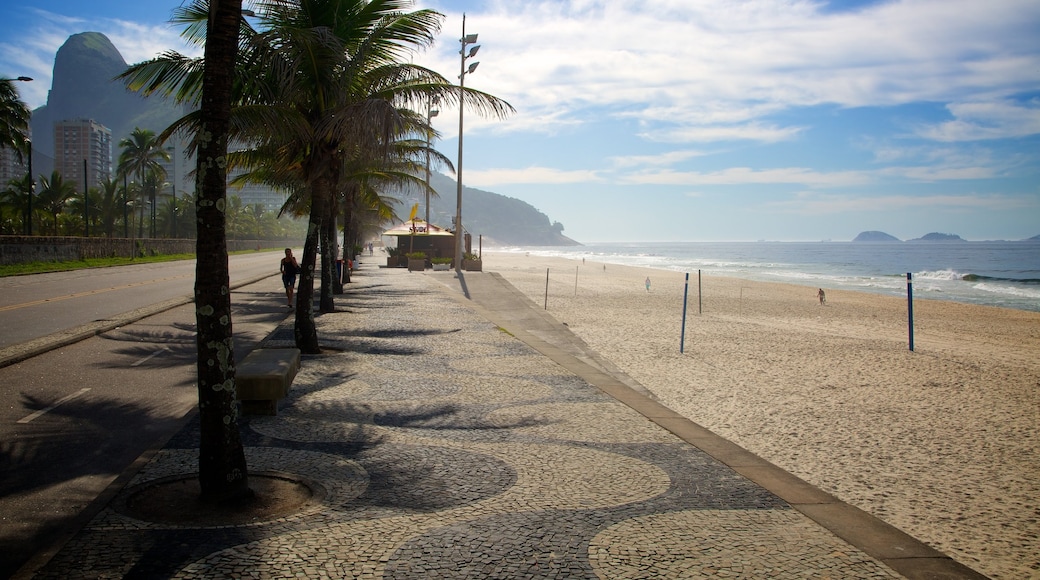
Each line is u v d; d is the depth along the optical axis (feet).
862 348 57.26
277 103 40.32
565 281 151.23
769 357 51.16
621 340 58.65
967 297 147.43
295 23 42.11
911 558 15.29
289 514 16.62
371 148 39.24
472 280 115.24
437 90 43.21
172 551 14.26
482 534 15.79
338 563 13.96
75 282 88.58
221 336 17.12
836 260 413.80
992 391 39.52
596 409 30.25
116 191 248.73
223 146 17.07
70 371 33.35
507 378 36.86
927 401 36.50
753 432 29.32
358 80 43.62
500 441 24.43
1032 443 28.14
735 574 14.11
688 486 20.01
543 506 17.87
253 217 432.25
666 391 38.04
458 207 134.72
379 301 78.89
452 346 47.50
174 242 204.13
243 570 13.48
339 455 21.90
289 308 67.51
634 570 14.11
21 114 133.69
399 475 20.08
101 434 23.47
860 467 24.45
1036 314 101.55
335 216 88.33
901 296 144.77
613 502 18.39
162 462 20.22
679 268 281.74
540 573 13.82
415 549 14.80
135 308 58.59
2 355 34.78
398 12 44.52
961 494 21.63
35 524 16.08
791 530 16.75
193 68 37.19
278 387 26.04
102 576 13.08
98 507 16.67
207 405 17.03
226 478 17.15
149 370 34.22
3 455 21.02
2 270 103.35
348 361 39.99
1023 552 17.11
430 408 29.17
